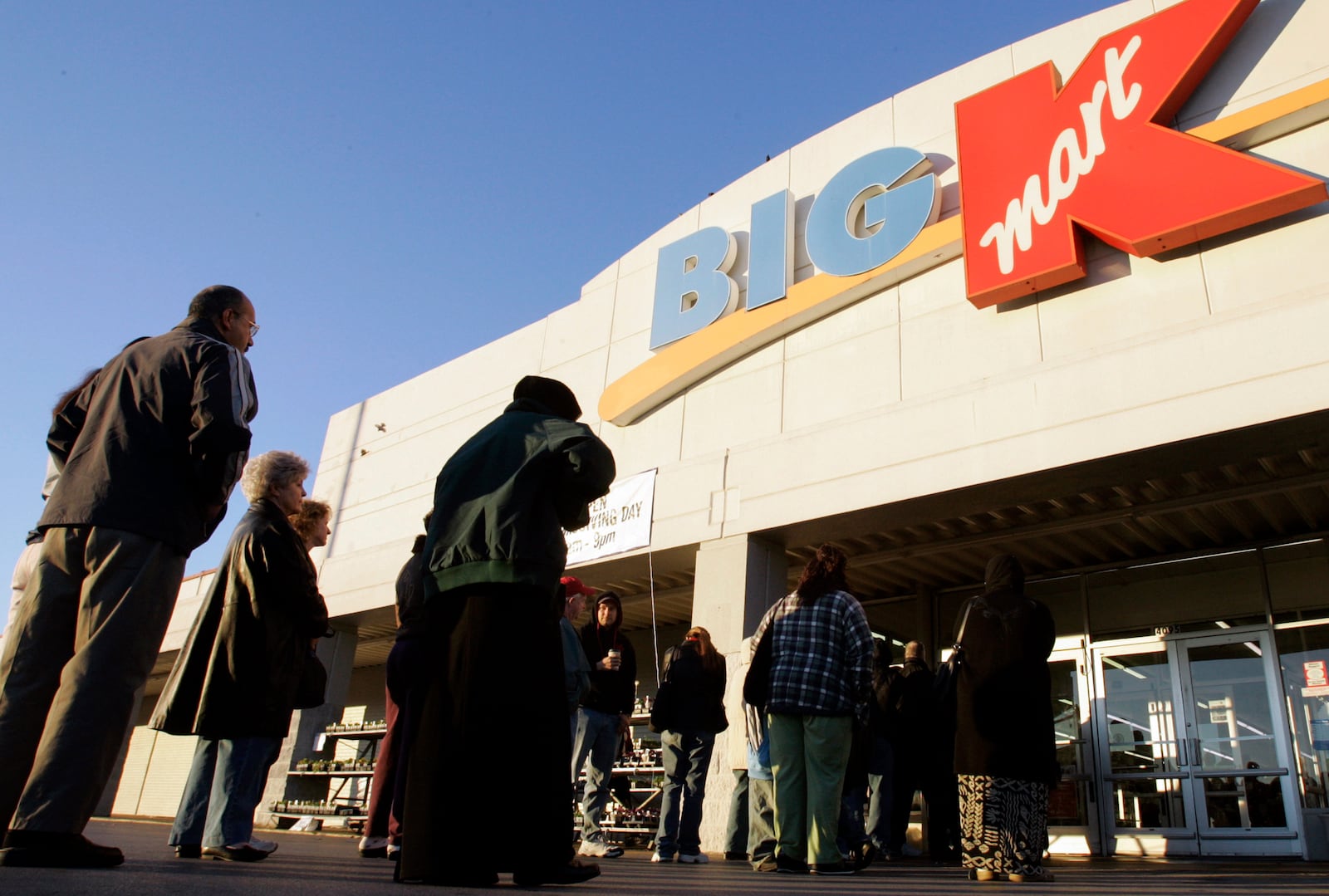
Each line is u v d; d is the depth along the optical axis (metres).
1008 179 9.21
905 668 7.82
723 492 10.17
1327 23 8.07
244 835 3.76
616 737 6.22
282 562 3.93
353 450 17.19
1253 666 9.22
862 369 9.88
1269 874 5.34
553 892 2.16
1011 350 8.79
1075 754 10.07
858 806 5.44
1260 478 8.16
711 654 6.32
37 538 3.47
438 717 2.29
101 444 2.90
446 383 15.94
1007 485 8.21
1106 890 3.20
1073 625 10.52
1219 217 7.62
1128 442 7.44
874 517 9.13
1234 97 8.30
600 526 11.34
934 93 10.70
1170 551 10.06
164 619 2.87
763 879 3.51
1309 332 6.90
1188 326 7.53
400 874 2.20
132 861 2.95
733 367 11.20
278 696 3.88
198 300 3.41
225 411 2.95
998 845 4.04
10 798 2.65
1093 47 9.08
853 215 10.59
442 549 2.44
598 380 13.11
